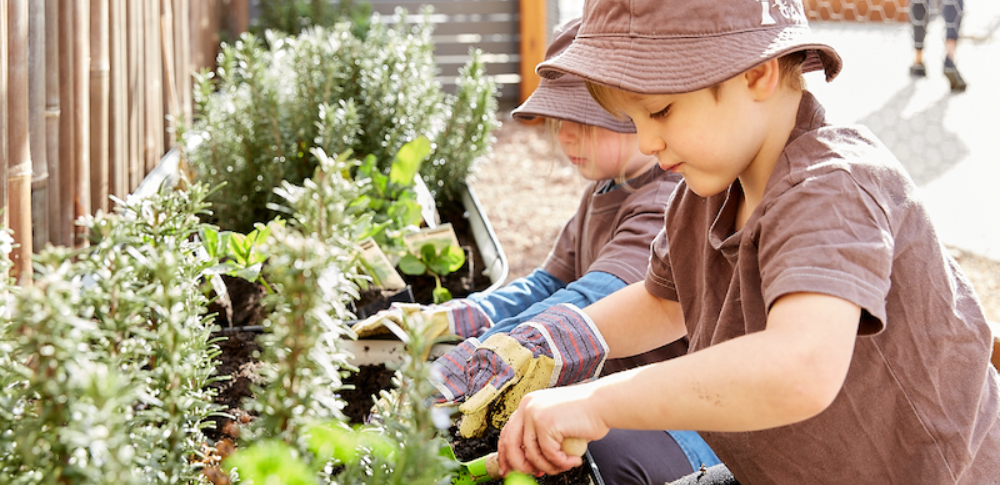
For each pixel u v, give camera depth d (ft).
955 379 3.34
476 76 8.70
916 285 3.14
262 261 4.96
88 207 6.06
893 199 3.01
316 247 2.06
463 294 6.55
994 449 3.71
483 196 14.28
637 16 3.02
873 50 21.93
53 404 1.89
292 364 2.11
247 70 7.14
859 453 3.41
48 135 5.31
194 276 2.79
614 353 4.14
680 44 2.96
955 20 18.12
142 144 7.52
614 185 5.52
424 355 4.03
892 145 15.20
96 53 6.09
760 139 3.11
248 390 4.41
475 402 3.61
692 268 3.89
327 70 7.50
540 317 4.06
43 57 5.00
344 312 2.37
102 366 1.84
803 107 3.21
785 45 2.95
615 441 4.48
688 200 3.82
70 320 1.82
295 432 2.18
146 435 2.22
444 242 6.51
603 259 4.87
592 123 5.06
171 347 2.23
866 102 17.76
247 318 5.24
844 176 2.86
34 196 5.08
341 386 2.35
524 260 11.64
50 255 1.93
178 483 2.36
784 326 2.62
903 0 23.62
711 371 2.61
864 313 2.72
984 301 9.40
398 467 2.02
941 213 12.25
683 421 2.66
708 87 2.93
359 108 7.68
